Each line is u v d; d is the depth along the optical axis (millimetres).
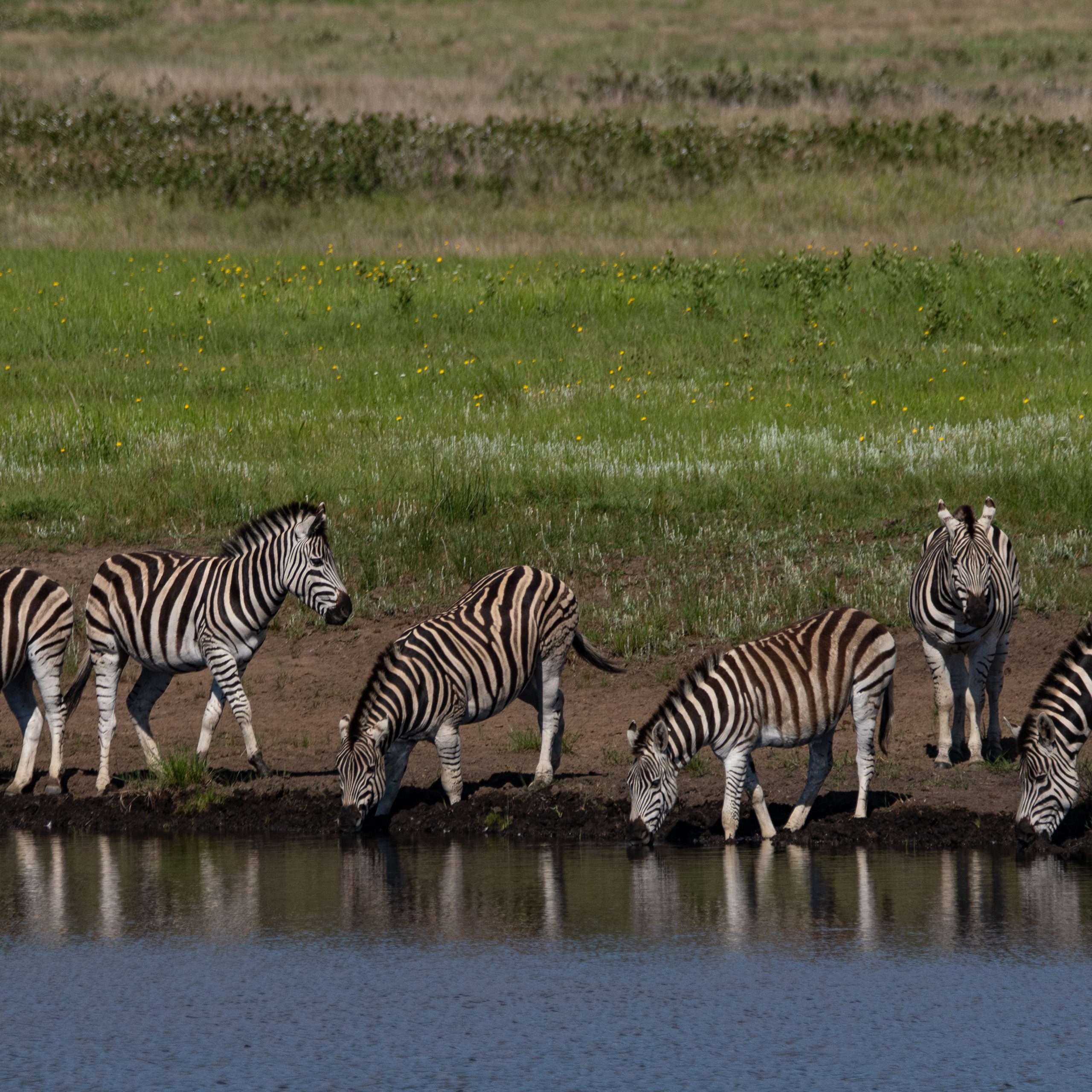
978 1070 6094
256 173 37969
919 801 11016
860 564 16109
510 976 7344
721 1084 5961
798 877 9273
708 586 15898
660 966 7477
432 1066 6172
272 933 8109
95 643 11969
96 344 26469
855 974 7316
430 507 17641
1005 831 10320
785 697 10219
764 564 16328
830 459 19062
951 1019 6688
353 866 9664
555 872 9445
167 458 19438
